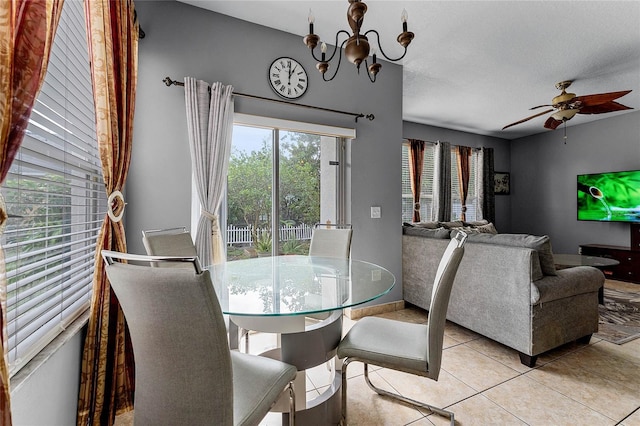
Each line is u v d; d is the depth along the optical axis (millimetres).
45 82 1100
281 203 2871
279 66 2723
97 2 1408
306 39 1548
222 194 2428
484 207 5961
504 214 6457
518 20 2465
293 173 2926
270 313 1160
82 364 1412
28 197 1062
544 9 2328
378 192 3268
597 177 5031
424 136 5496
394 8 2318
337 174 3154
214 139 2359
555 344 2160
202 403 879
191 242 2029
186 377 873
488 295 2363
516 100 4293
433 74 3492
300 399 1403
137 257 829
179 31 2338
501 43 2816
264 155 2793
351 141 3119
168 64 2301
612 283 4426
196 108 2320
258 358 1268
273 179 2830
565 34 2664
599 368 2084
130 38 1809
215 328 835
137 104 2211
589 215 5137
